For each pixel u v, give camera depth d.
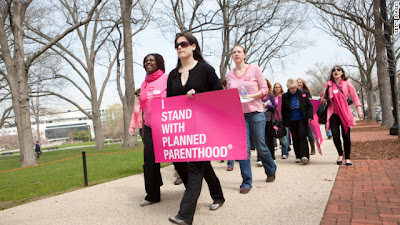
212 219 3.09
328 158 6.90
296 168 5.79
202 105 3.18
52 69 25.62
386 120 17.98
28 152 14.38
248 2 16.14
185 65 3.39
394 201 3.26
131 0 17.05
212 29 16.44
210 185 3.48
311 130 6.71
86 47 25.61
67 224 3.28
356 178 4.54
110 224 3.17
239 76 4.61
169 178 5.84
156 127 3.39
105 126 121.06
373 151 7.54
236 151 3.04
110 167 9.30
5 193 6.03
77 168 10.16
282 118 6.41
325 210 3.12
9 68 19.50
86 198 4.52
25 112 14.50
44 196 5.14
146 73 4.26
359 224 2.67
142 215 3.42
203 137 3.16
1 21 18.17
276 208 3.29
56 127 151.50
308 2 15.02
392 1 10.69
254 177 5.19
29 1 15.35
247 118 4.44
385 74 17.61
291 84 6.09
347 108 5.73
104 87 26.89
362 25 14.34
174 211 3.50
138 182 5.59
